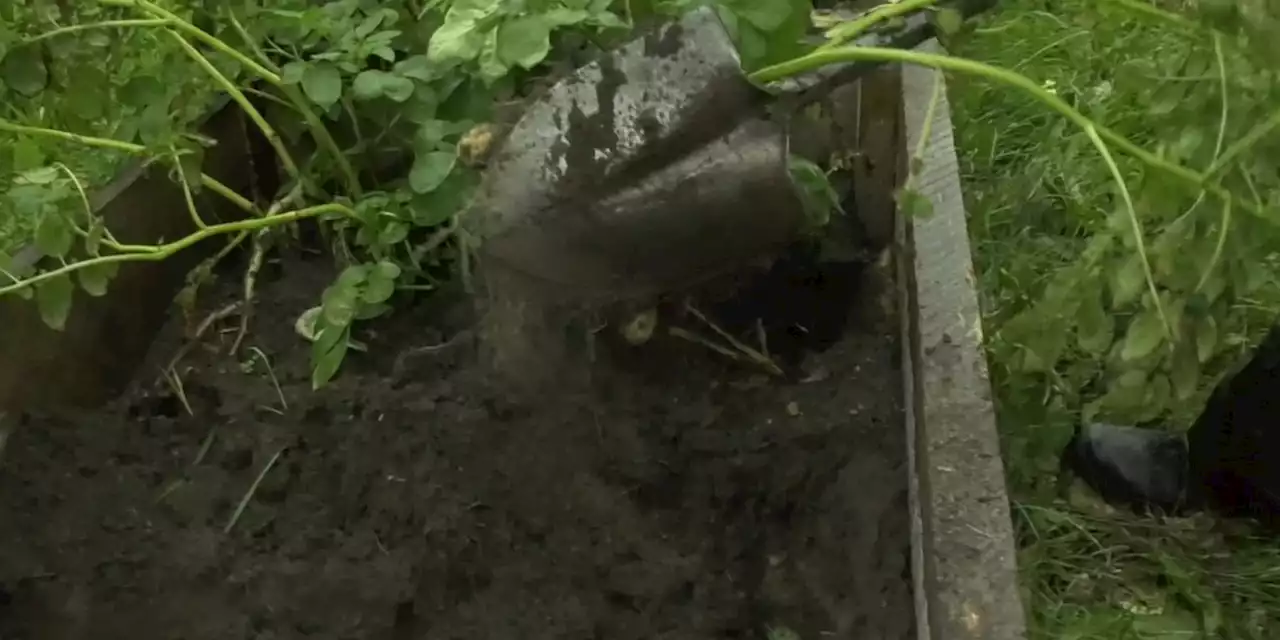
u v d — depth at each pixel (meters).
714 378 0.99
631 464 0.92
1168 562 1.03
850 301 1.06
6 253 0.94
